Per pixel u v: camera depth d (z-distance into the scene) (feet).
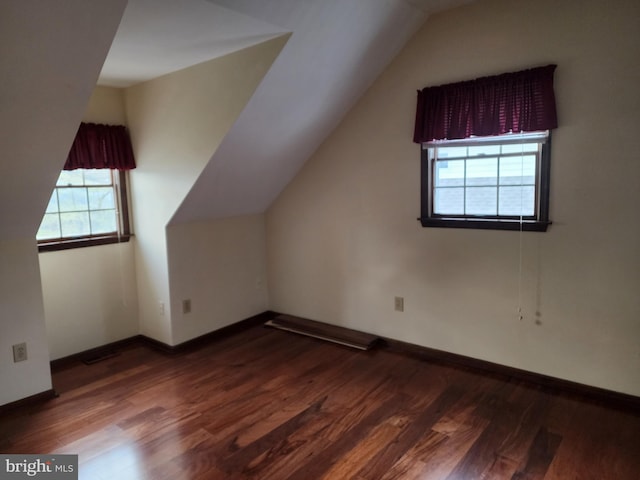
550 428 7.89
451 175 10.32
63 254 11.09
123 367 10.95
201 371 10.63
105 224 12.01
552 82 8.53
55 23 5.78
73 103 6.94
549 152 8.82
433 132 10.03
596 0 8.04
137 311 12.71
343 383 9.83
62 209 11.14
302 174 12.94
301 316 13.82
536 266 9.30
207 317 12.70
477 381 9.76
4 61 5.84
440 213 10.62
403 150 10.84
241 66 9.18
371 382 9.85
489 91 9.21
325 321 13.23
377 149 11.30
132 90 11.76
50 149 7.43
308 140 11.79
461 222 10.12
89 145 11.17
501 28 9.10
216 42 8.64
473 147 9.89
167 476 6.82
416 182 10.73
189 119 10.46
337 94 10.71
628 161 8.07
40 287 9.21
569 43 8.37
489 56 9.31
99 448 7.57
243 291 13.75
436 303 10.86
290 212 13.50
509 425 8.02
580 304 8.88
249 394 9.41
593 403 8.70
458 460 7.09
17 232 8.75
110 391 9.68
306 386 9.71
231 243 13.24
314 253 13.14
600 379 8.84
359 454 7.29
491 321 10.05
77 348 11.52
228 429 8.09
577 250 8.79
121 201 12.20
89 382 10.14
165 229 11.52
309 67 9.32
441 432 7.85
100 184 11.85
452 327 10.69
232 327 13.47
